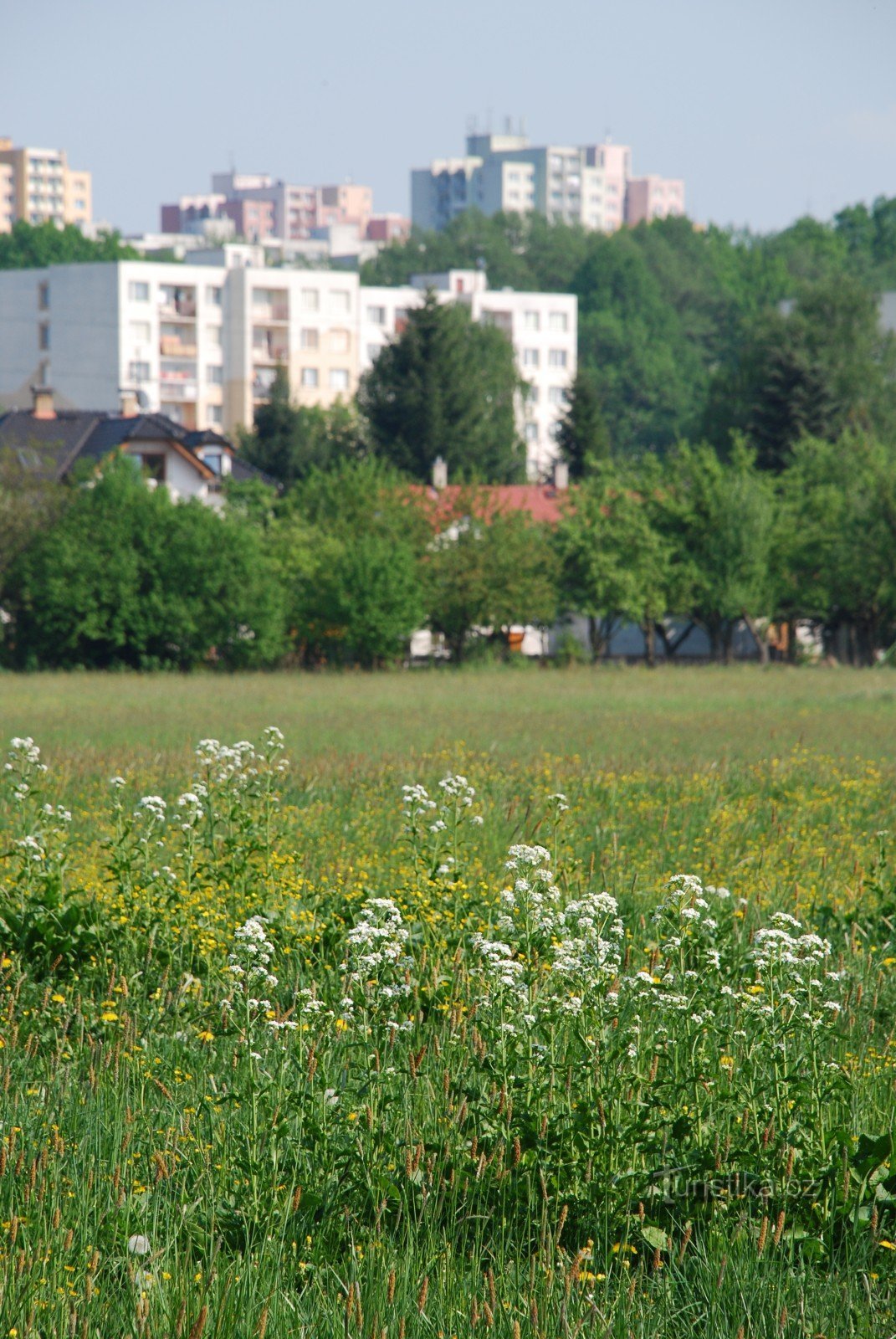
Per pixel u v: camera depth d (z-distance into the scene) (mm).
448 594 187000
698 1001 22344
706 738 82875
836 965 29047
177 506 170250
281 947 29281
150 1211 18125
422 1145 19203
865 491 196375
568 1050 20703
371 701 114812
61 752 69125
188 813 32875
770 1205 18656
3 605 168625
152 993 27188
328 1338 15719
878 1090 22172
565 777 61031
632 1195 18594
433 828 34906
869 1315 16469
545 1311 16094
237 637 169625
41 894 30328
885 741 81062
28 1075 23047
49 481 174875
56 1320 15602
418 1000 24859
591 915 24484
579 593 196875
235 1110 20844
